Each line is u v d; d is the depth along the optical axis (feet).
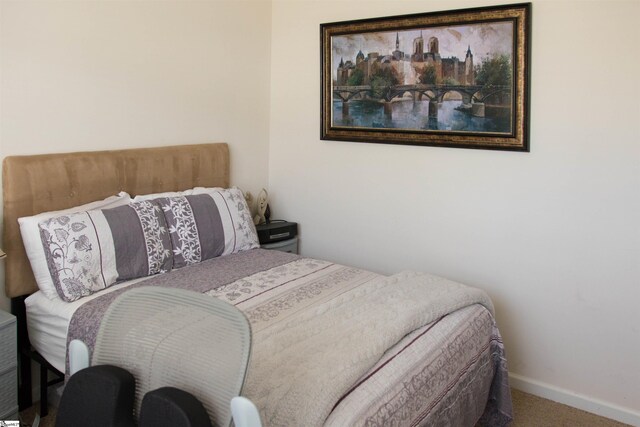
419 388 5.82
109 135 9.29
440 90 9.86
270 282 8.50
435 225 10.33
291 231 11.96
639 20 7.98
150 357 5.00
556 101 8.77
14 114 7.97
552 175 8.96
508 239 9.52
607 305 8.72
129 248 8.26
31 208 8.08
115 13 9.11
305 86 11.81
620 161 8.35
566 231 8.94
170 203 9.16
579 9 8.41
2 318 7.17
